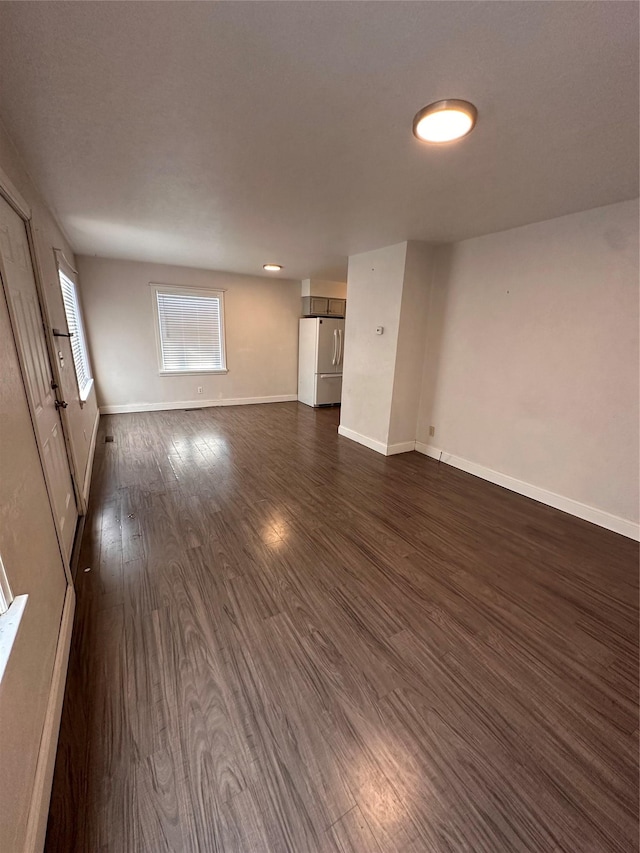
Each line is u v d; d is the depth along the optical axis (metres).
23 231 1.89
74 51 1.16
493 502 3.02
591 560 2.25
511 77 1.25
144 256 4.72
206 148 1.82
